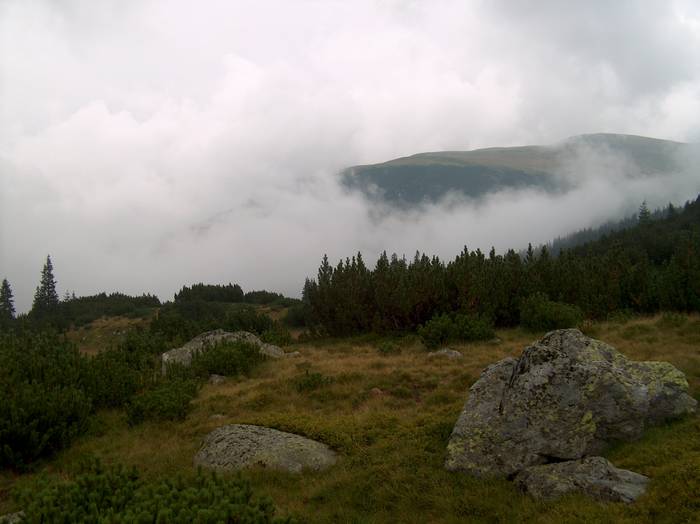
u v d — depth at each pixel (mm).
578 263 32000
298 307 55969
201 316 64938
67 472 10719
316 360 21250
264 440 11055
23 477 10688
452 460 9500
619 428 9375
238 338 23078
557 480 8234
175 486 7008
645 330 19484
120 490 6871
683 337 17750
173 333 37125
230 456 10547
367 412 13305
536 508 7781
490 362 17156
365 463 10164
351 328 30250
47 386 13961
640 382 9672
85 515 6125
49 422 11961
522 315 24344
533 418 9289
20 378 13914
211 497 6457
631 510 7234
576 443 8922
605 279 29078
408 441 10945
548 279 29125
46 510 6160
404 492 8867
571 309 23188
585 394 9258
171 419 14102
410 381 16062
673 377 10828
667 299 25344
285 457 10344
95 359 17047
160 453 11492
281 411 14062
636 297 27516
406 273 31000
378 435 11617
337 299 31094
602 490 7777
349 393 15281
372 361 19141
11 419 11539
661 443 9266
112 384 15906
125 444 12367
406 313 27688
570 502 7652
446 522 7824
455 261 31188
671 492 7410
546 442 9016
